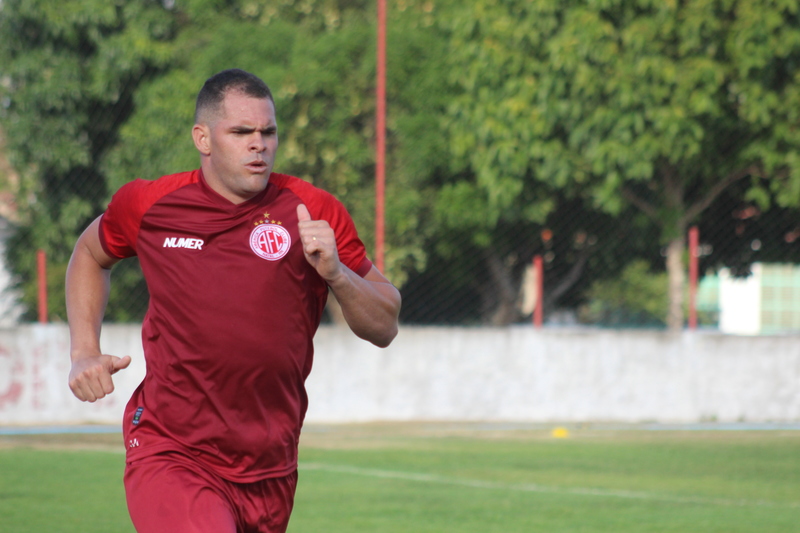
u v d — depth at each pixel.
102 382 10.16
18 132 47.41
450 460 30.39
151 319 10.50
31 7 50.12
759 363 41.81
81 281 11.13
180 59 53.44
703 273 47.66
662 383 41.38
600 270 46.88
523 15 47.38
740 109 44.62
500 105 46.00
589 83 43.94
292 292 10.28
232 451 10.36
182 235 10.28
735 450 33.22
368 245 45.25
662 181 45.03
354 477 27.06
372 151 48.88
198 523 9.42
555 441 35.09
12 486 24.73
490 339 40.50
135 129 49.38
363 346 39.72
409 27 50.59
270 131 10.08
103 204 47.75
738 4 44.22
